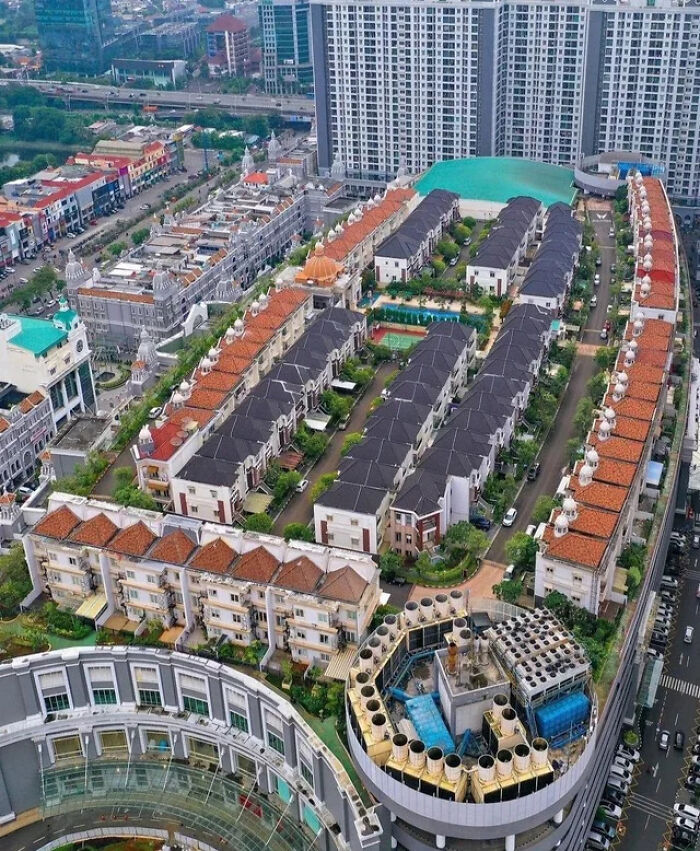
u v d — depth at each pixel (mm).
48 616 197750
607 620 187500
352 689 164875
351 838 158875
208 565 189000
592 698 163750
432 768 147500
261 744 180125
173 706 187250
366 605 182375
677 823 183750
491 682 159125
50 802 184000
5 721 185625
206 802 181375
